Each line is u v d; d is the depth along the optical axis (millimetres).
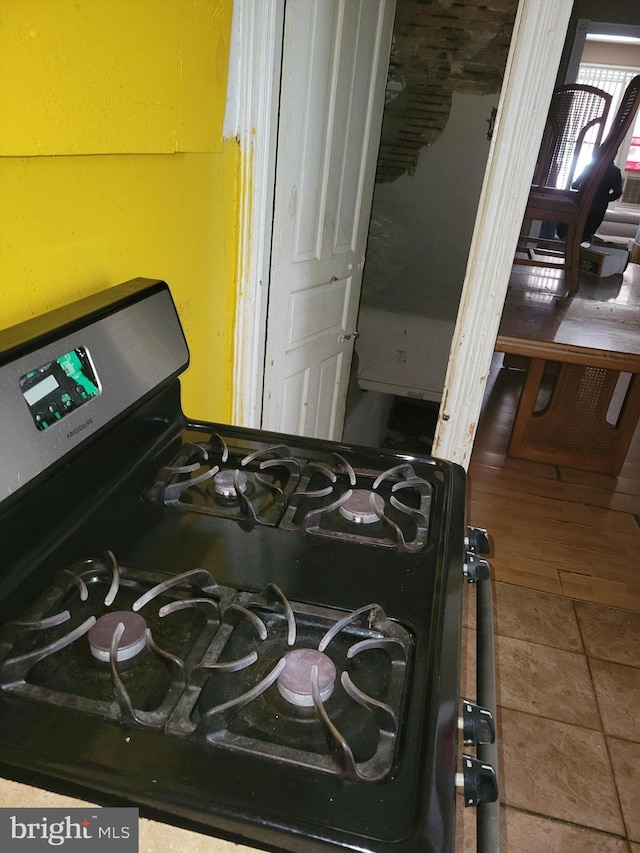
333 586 696
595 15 4754
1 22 681
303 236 1819
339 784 478
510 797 1330
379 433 3791
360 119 1965
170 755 490
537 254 4023
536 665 1683
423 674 589
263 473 922
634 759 1437
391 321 3178
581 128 3926
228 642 614
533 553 2156
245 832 448
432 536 793
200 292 1407
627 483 2682
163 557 727
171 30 1046
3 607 635
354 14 1740
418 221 2969
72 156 863
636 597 1979
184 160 1208
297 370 2018
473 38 2543
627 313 3061
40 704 528
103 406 784
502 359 3943
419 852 431
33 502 700
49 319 752
